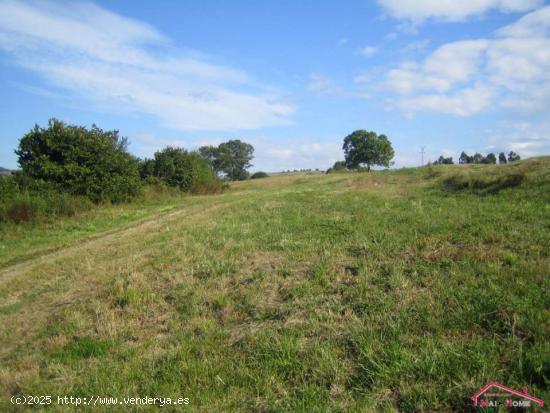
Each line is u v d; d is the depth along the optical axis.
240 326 5.54
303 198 18.06
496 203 11.52
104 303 6.91
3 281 9.23
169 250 9.70
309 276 6.77
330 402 3.75
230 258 8.30
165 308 6.46
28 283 8.88
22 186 19.23
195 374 4.45
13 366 5.27
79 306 6.93
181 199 26.56
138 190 24.20
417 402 3.55
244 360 4.64
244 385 4.20
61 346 5.65
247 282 6.99
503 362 3.86
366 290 5.89
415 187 19.00
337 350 4.54
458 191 15.51
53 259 10.75
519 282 5.24
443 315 4.82
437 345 4.26
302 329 5.07
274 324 5.39
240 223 12.39
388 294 5.66
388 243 7.89
